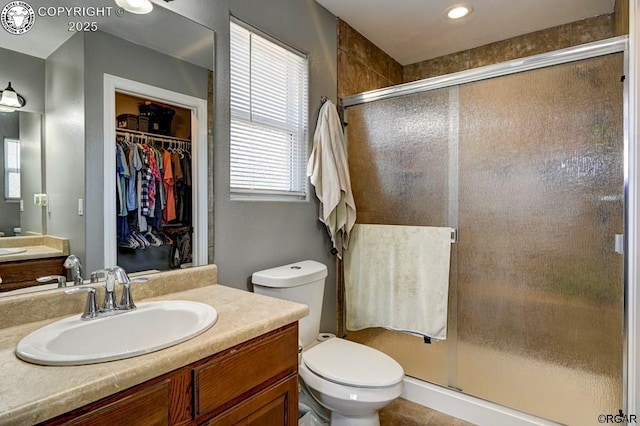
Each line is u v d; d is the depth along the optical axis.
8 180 1.07
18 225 1.08
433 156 2.06
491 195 1.87
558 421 1.71
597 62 1.59
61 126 1.17
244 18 1.76
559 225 1.69
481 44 2.77
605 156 1.57
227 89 1.67
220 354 0.94
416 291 2.08
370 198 2.30
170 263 1.44
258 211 1.83
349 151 2.39
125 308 1.14
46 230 1.14
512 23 2.44
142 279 1.24
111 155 1.29
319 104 2.22
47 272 1.13
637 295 1.41
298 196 2.12
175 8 1.46
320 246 2.26
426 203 2.08
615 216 1.56
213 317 1.06
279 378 1.12
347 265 2.35
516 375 1.82
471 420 1.92
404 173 2.16
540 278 1.74
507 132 1.82
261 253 1.85
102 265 1.25
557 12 2.30
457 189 1.97
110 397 0.73
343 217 2.19
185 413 0.86
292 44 2.03
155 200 1.40
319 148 2.12
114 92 1.29
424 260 2.06
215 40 1.61
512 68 1.78
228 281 1.68
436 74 3.02
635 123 1.42
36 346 0.85
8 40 1.08
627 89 1.50
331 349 1.79
